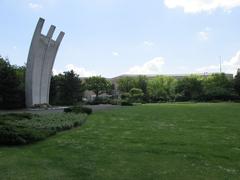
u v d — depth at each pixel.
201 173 7.97
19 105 43.53
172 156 9.98
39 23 41.41
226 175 7.81
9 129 11.96
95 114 30.16
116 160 9.28
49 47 45.59
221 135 15.03
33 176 7.51
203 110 38.34
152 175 7.73
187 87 93.44
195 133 15.77
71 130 16.86
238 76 86.62
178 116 27.98
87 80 95.00
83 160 9.19
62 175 7.61
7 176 7.49
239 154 10.40
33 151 10.50
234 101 82.00
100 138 13.70
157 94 95.88
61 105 56.88
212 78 96.62
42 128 15.43
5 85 42.16
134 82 105.62
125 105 58.38
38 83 43.66
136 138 13.84
